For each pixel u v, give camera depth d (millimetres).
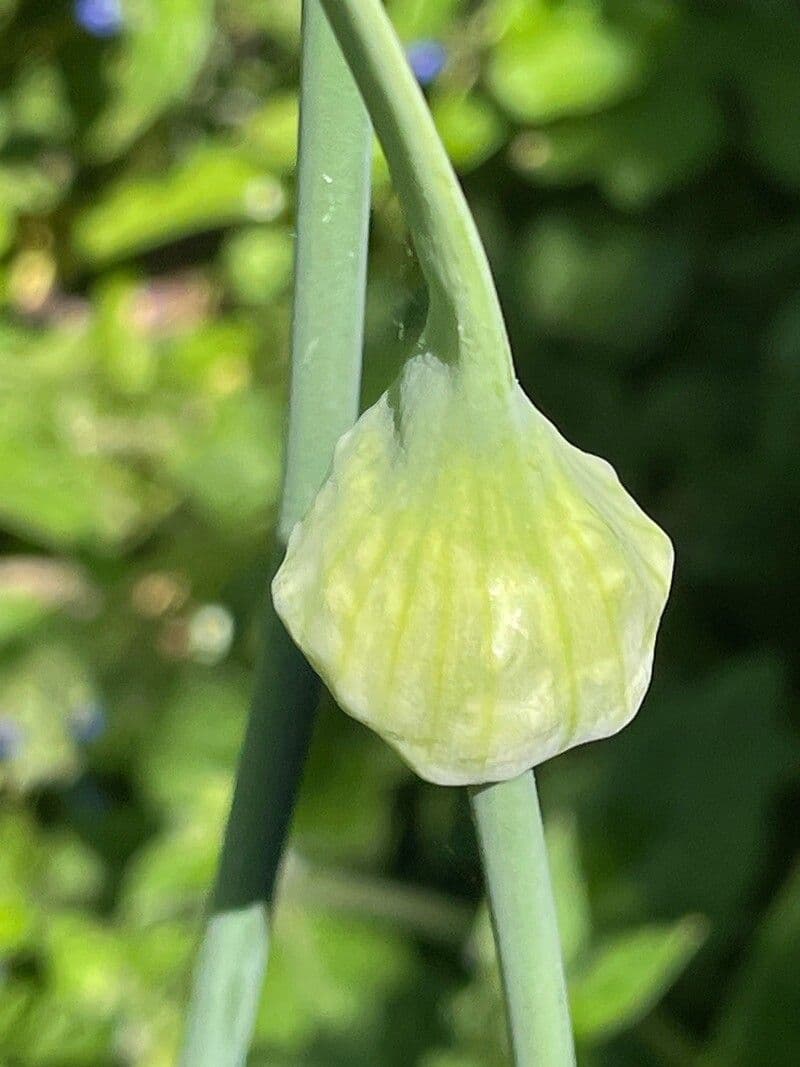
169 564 438
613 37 448
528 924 124
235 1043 146
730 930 410
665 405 508
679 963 365
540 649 118
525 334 520
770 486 490
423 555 118
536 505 119
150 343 458
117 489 435
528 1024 125
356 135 135
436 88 445
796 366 478
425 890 422
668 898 410
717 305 516
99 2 411
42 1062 359
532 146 463
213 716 427
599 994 320
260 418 444
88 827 447
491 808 123
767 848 437
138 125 432
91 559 421
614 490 128
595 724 121
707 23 466
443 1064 347
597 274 514
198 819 416
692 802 422
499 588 117
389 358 407
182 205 437
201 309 476
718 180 519
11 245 459
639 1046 390
